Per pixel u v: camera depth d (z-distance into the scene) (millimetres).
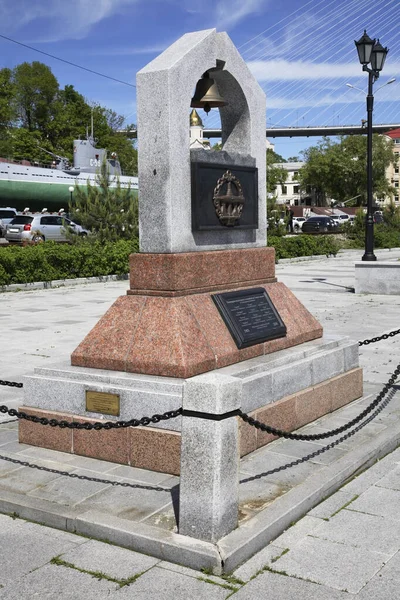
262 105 7129
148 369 5539
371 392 7656
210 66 6250
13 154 60281
